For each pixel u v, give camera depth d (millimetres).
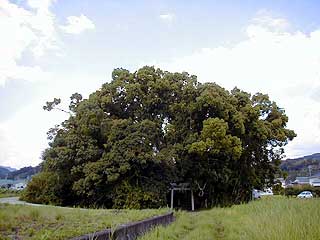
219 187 39938
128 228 11172
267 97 44500
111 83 39406
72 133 35594
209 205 39844
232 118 37719
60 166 35344
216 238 13672
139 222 12609
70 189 36188
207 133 34938
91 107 36219
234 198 40719
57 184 36094
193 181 38062
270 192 56656
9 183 74812
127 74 39594
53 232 8633
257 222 11539
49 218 11938
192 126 37781
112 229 9297
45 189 36375
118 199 32469
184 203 40375
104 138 35125
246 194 42156
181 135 37875
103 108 37875
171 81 39156
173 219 20719
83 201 34938
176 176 36375
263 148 43750
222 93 38344
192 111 37438
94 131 34875
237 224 16234
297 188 62375
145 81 38938
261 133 39812
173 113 39094
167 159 33906
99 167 32281
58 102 39562
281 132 43156
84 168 33000
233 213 22844
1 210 11586
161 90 38531
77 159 33969
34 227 9641
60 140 36062
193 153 36000
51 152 35406
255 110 39844
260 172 44156
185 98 38625
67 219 12203
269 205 17750
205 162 36781
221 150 35469
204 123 35562
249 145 41188
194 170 37500
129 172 33250
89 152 33656
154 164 34000
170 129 37531
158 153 34156
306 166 106938
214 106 36656
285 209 13570
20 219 10828
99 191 33906
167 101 39250
